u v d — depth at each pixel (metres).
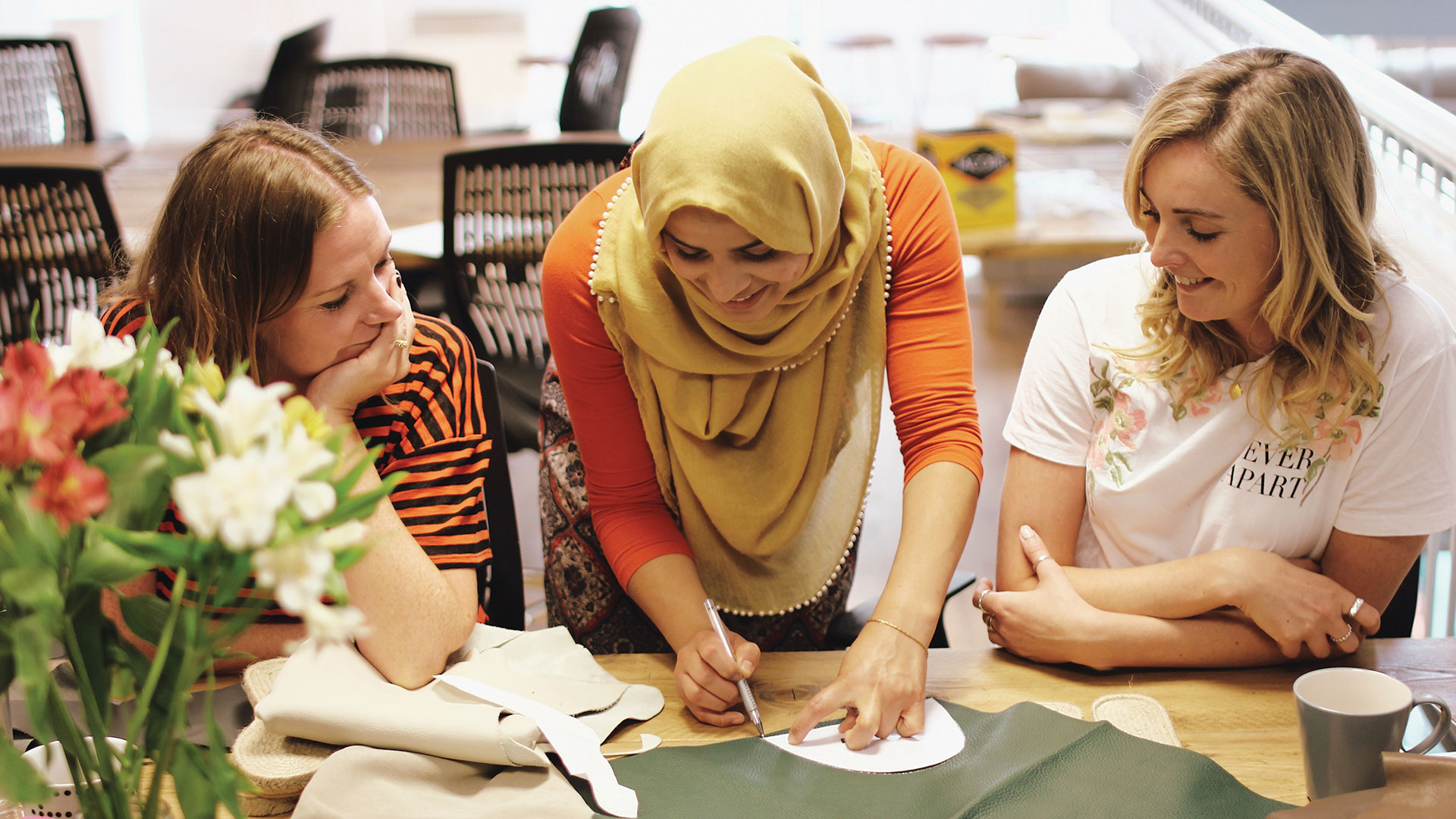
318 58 4.48
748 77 1.07
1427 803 0.82
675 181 1.04
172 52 6.82
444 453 1.27
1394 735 0.90
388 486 0.66
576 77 4.46
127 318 1.18
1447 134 1.86
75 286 2.51
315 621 0.59
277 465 0.59
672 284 1.21
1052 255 2.85
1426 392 1.22
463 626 1.15
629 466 1.32
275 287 1.10
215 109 6.92
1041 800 0.94
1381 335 1.21
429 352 1.30
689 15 7.07
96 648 0.68
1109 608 1.24
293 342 1.15
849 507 1.38
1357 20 4.96
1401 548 1.27
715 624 1.14
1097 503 1.37
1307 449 1.26
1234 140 1.11
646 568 1.27
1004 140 3.00
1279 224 1.12
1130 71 5.60
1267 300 1.18
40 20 6.70
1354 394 1.21
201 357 1.13
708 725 1.11
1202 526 1.33
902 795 0.97
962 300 1.31
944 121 4.89
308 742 1.01
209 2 6.78
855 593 2.88
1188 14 3.68
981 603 1.26
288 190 1.08
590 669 1.17
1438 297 1.78
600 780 0.97
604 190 1.28
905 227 1.28
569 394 1.30
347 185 1.12
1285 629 1.17
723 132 1.03
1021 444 1.40
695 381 1.25
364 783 0.93
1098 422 1.38
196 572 0.64
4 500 0.60
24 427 0.61
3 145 4.41
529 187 2.48
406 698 1.06
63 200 2.45
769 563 1.37
